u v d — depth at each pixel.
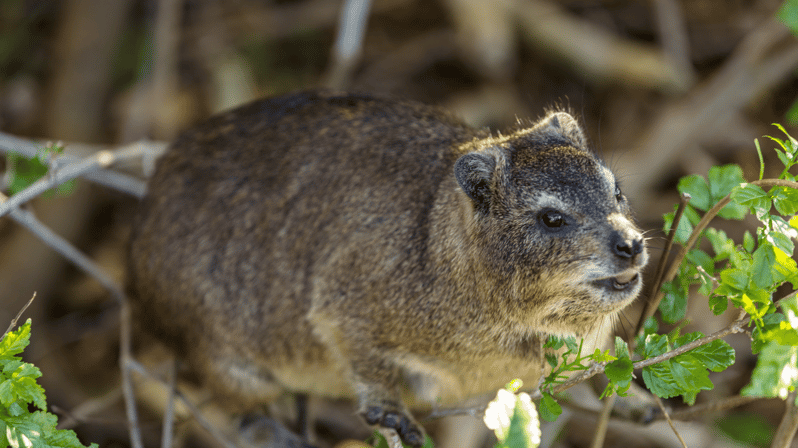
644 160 16.38
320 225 10.20
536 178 8.38
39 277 16.28
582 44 17.45
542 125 9.17
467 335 9.30
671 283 7.96
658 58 17.23
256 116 10.98
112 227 17.53
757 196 6.65
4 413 6.70
